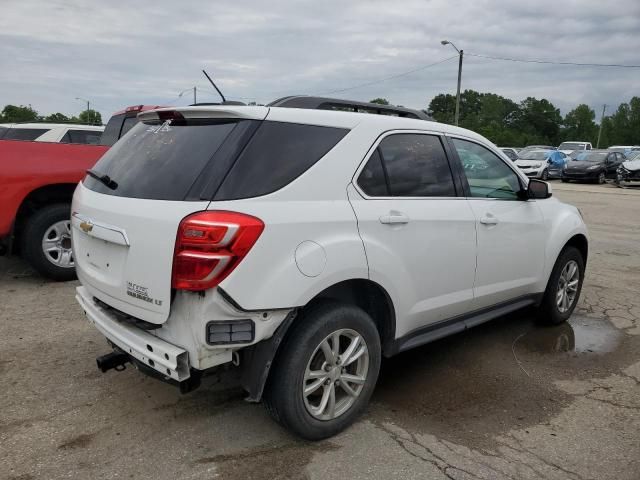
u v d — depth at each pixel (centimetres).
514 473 289
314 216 292
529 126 11112
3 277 621
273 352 282
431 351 457
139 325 289
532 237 456
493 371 420
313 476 282
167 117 322
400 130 357
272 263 272
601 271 750
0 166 537
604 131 11038
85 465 286
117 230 288
